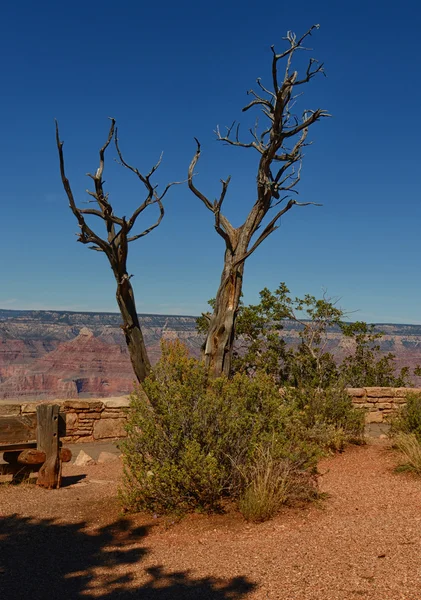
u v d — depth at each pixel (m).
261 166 10.48
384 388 15.45
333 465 9.03
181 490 6.36
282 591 4.11
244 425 6.63
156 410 6.69
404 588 3.99
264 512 5.96
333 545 4.99
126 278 10.70
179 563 4.84
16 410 12.28
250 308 18.98
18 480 8.33
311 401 10.73
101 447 12.21
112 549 5.30
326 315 18.98
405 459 8.73
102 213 10.47
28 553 5.24
